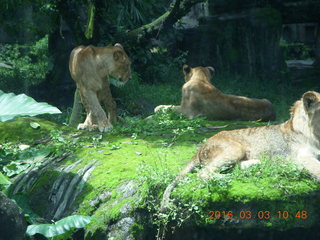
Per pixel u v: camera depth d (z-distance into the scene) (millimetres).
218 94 12297
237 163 7145
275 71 21344
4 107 7285
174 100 17562
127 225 6953
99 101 11422
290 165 6859
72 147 9547
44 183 8531
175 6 16141
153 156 8578
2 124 11000
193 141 9609
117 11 18344
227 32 21781
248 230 7430
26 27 19625
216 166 7023
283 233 7473
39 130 10781
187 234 7062
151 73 21047
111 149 9156
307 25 34281
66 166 8742
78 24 15195
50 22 17500
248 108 12391
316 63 23969
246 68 21594
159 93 18297
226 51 21891
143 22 20141
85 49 10734
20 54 26359
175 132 9938
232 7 21812
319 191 6535
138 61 20938
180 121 10984
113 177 7805
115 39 17125
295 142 7062
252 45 21438
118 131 10477
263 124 11000
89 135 10328
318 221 6504
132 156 8664
